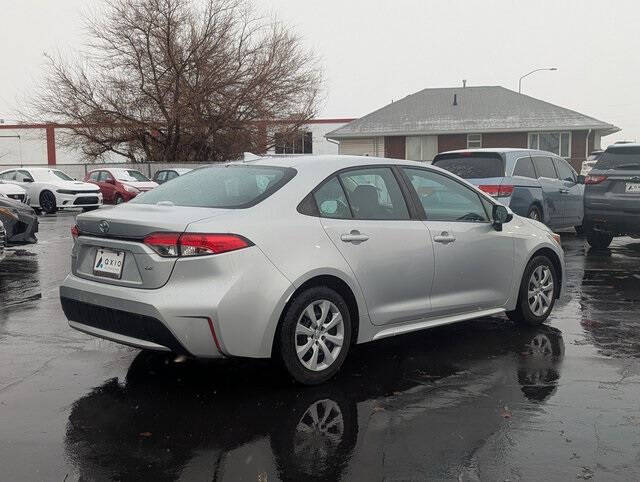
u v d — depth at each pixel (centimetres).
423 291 520
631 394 439
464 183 577
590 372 485
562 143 3772
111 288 436
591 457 346
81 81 3125
